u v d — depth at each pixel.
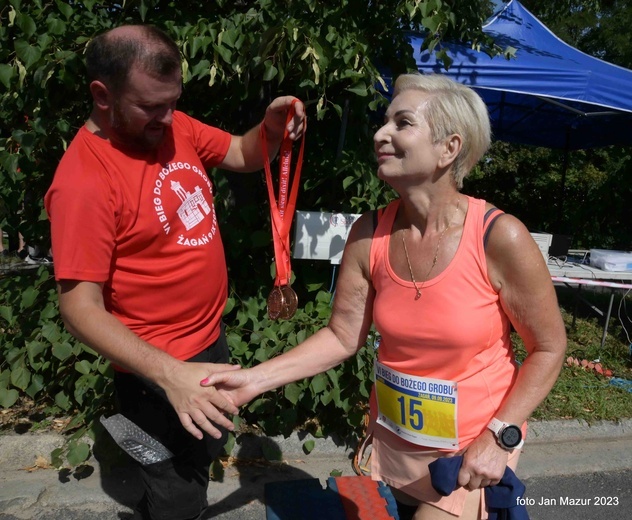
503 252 1.59
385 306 1.74
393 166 1.65
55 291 3.50
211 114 3.66
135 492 3.04
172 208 1.94
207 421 1.71
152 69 1.71
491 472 1.58
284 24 2.92
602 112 7.26
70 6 3.23
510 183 11.54
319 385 3.25
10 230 3.63
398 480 1.84
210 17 3.44
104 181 1.78
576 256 6.27
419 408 1.73
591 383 4.53
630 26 14.79
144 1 3.16
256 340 3.33
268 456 3.29
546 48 6.30
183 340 2.06
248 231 3.54
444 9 3.47
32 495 2.98
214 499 3.06
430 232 1.69
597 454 3.70
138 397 2.06
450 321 1.63
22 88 3.16
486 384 1.68
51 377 3.53
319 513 2.35
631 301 7.34
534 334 1.63
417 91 1.64
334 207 3.69
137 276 1.91
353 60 3.17
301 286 3.76
